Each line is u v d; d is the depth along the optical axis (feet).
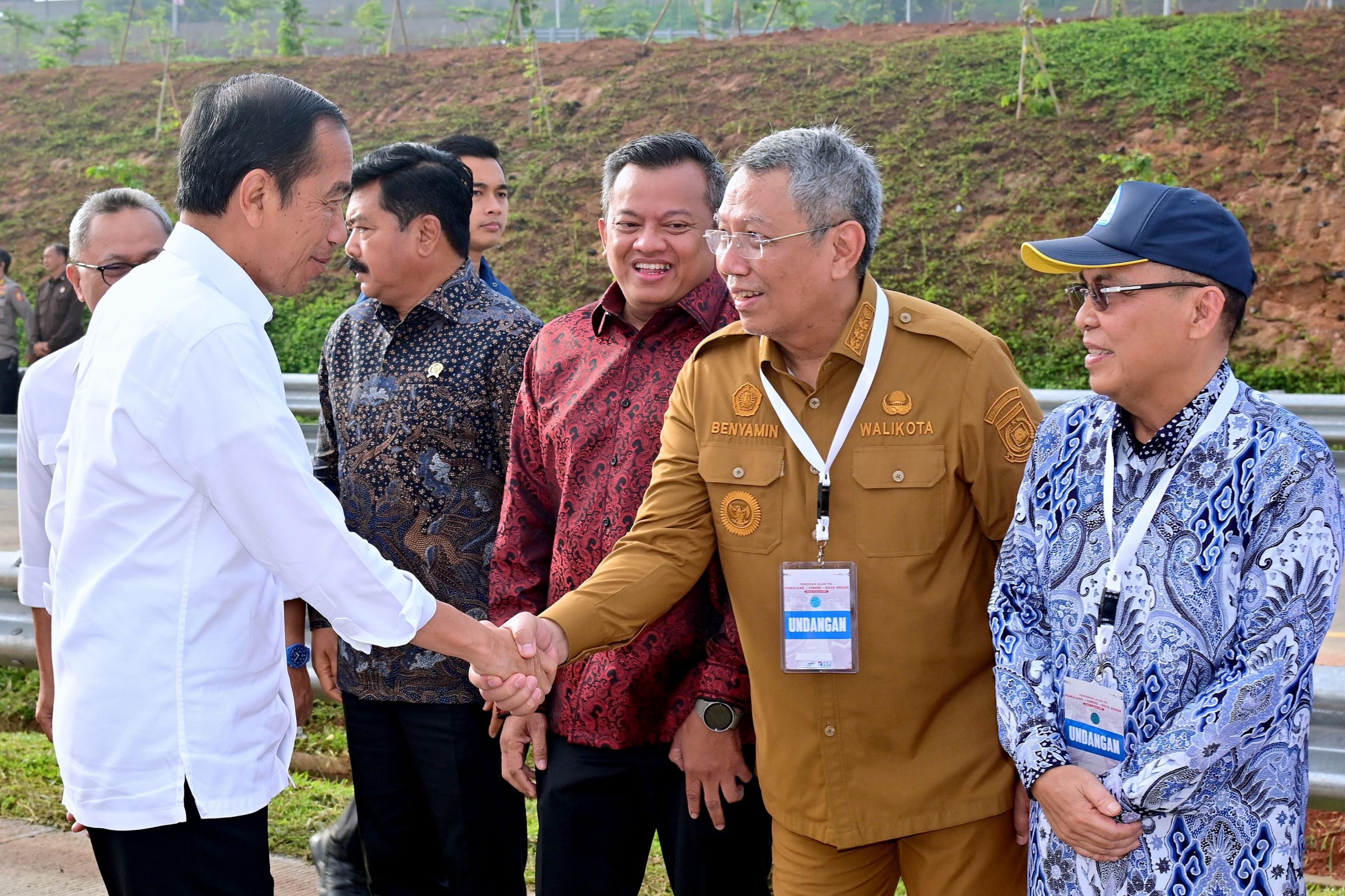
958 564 6.70
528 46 47.85
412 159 8.44
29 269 45.16
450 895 8.90
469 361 8.41
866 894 7.06
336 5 69.21
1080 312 5.80
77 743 6.07
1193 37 40.63
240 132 6.33
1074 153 37.35
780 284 6.54
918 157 38.78
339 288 39.40
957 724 6.74
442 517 8.50
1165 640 5.52
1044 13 54.39
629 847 7.98
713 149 42.06
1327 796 8.79
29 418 8.08
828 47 46.32
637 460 7.68
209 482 6.06
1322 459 5.37
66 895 9.76
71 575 6.15
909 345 6.75
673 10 66.08
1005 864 6.82
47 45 65.31
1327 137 36.04
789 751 6.90
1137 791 5.34
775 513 6.88
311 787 11.95
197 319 6.06
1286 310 32.24
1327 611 5.29
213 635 6.21
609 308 7.83
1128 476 5.77
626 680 7.59
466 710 8.46
